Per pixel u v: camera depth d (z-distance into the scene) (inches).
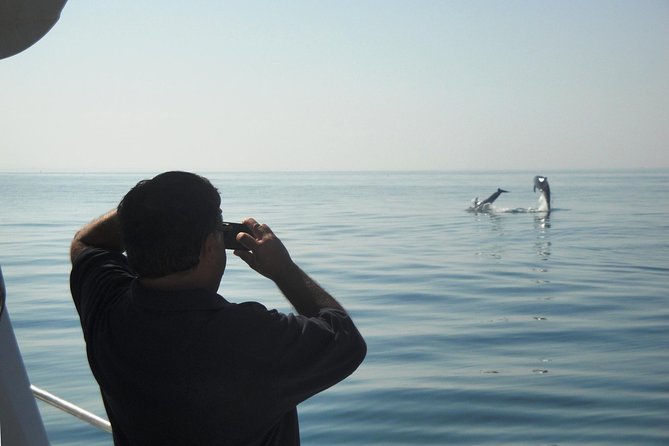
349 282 613.3
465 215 1648.6
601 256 852.6
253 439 54.2
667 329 418.3
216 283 57.7
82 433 212.4
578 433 238.2
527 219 1509.6
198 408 52.7
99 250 65.7
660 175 7613.2
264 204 2175.2
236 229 60.0
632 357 350.6
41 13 53.0
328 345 55.0
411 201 2459.4
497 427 240.5
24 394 65.3
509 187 4338.1
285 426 57.4
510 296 544.4
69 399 248.2
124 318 55.7
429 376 305.0
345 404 261.9
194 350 53.1
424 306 494.6
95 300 59.9
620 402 271.4
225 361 52.9
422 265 733.3
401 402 264.7
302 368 53.9
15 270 614.2
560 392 284.5
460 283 611.8
